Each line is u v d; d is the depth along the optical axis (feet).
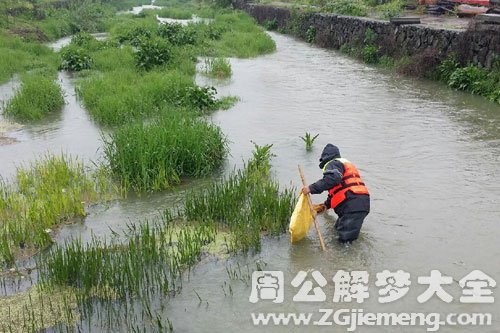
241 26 94.32
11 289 17.10
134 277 16.94
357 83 49.55
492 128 33.88
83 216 22.18
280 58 66.69
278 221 20.31
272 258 18.58
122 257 18.34
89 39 71.05
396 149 29.73
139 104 37.32
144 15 124.36
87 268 17.15
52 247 19.74
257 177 24.67
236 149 30.19
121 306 16.11
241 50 69.51
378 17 74.18
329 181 18.83
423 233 20.06
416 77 51.88
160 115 32.91
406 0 83.05
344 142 31.12
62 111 39.63
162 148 26.08
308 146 29.94
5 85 48.57
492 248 18.95
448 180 25.13
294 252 18.94
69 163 28.14
